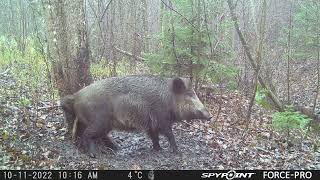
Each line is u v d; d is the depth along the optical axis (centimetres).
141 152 263
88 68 272
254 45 452
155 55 363
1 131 258
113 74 428
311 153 290
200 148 276
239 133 316
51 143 254
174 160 251
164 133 258
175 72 363
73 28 263
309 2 480
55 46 266
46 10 263
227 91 411
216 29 369
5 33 728
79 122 254
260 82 379
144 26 570
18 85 377
